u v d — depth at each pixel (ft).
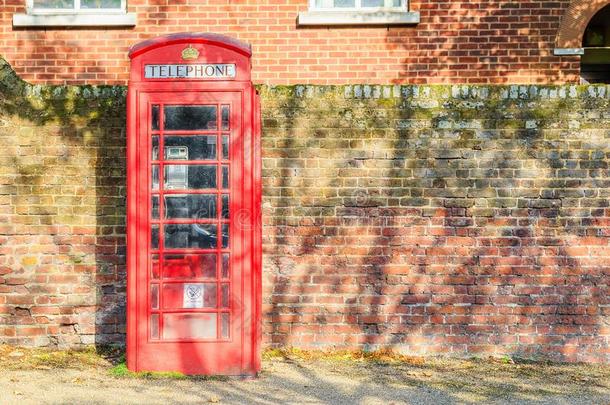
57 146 24.84
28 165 24.81
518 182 24.81
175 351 22.43
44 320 24.99
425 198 24.85
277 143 24.79
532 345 24.84
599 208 24.80
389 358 24.70
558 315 24.82
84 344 25.05
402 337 24.85
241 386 21.35
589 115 24.76
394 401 20.12
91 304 25.02
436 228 24.85
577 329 24.82
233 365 22.43
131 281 22.35
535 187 24.81
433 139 24.80
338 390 21.08
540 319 24.85
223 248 22.45
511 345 24.85
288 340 24.89
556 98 24.80
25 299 24.93
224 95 22.20
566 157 24.77
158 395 20.29
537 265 24.84
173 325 22.53
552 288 24.81
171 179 22.40
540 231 24.84
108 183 24.89
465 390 21.31
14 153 24.77
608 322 24.81
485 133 24.77
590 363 24.72
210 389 20.97
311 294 24.85
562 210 24.84
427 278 24.86
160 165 22.26
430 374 22.95
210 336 22.50
